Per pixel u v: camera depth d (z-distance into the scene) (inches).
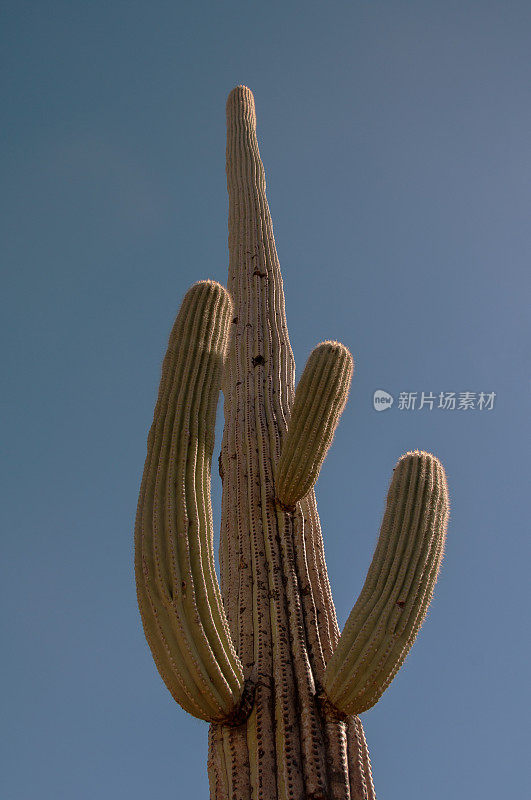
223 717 152.3
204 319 188.7
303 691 160.7
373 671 150.3
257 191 304.3
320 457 192.4
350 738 158.1
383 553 162.4
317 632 174.9
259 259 271.7
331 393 190.9
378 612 154.3
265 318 251.1
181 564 151.3
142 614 149.6
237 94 357.4
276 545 189.9
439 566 165.2
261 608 176.7
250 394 227.6
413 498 168.2
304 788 147.9
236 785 147.2
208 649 146.6
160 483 161.8
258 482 203.6
